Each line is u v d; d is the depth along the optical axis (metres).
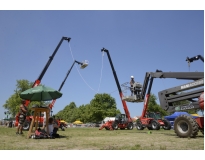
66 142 7.07
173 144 6.52
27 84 42.66
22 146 5.95
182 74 10.72
